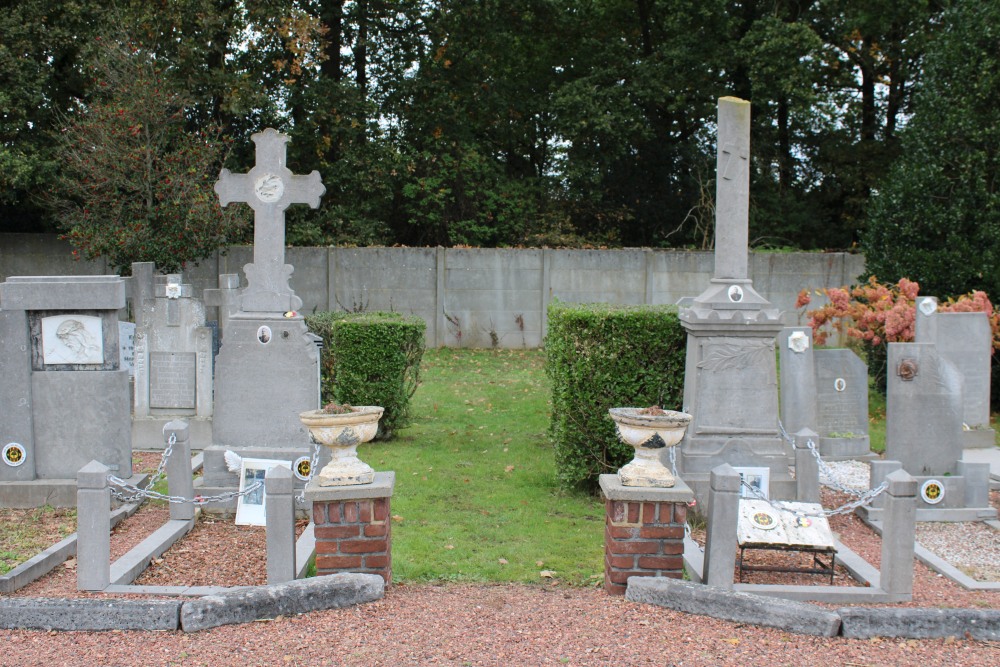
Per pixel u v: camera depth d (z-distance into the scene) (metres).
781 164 23.33
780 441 7.59
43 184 16.94
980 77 13.05
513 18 22.19
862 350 14.64
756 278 18.77
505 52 23.16
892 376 7.84
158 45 17.06
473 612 5.11
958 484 7.69
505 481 8.52
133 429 10.12
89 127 14.78
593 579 5.82
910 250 13.70
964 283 13.16
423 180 21.36
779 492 7.43
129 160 15.01
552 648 4.59
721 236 7.78
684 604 5.11
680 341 7.92
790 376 9.39
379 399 10.16
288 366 7.47
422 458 9.38
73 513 7.28
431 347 18.70
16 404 7.54
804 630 4.84
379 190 21.05
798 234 23.25
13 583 5.56
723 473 5.37
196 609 4.83
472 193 21.73
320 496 5.29
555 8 21.75
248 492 6.45
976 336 10.71
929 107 13.80
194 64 17.50
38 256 18.02
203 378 10.13
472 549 6.46
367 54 22.16
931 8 20.52
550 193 23.64
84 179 15.87
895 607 5.13
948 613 4.86
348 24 21.16
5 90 15.73
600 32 23.86
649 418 5.24
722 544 5.39
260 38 18.97
